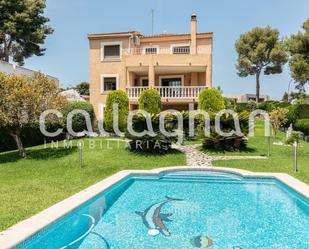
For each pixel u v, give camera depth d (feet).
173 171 37.58
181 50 88.33
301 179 31.07
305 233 19.53
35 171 36.55
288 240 18.42
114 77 86.84
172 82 90.22
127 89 81.05
